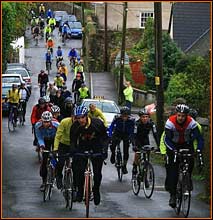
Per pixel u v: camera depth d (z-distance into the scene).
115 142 34.97
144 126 31.91
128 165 40.59
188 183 25.92
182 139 25.88
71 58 104.38
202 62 55.25
